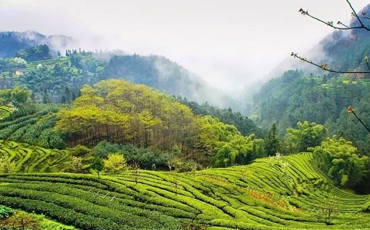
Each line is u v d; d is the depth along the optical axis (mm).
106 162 70750
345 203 74938
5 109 136375
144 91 115375
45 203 37469
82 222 33562
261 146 116875
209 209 47500
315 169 101250
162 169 87750
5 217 34031
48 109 131125
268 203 59688
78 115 93562
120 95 111812
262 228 39719
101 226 33062
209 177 72188
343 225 46438
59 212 35500
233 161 100312
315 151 110000
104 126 103250
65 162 79562
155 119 102188
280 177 83125
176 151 100688
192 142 107812
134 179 58906
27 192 40750
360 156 108312
